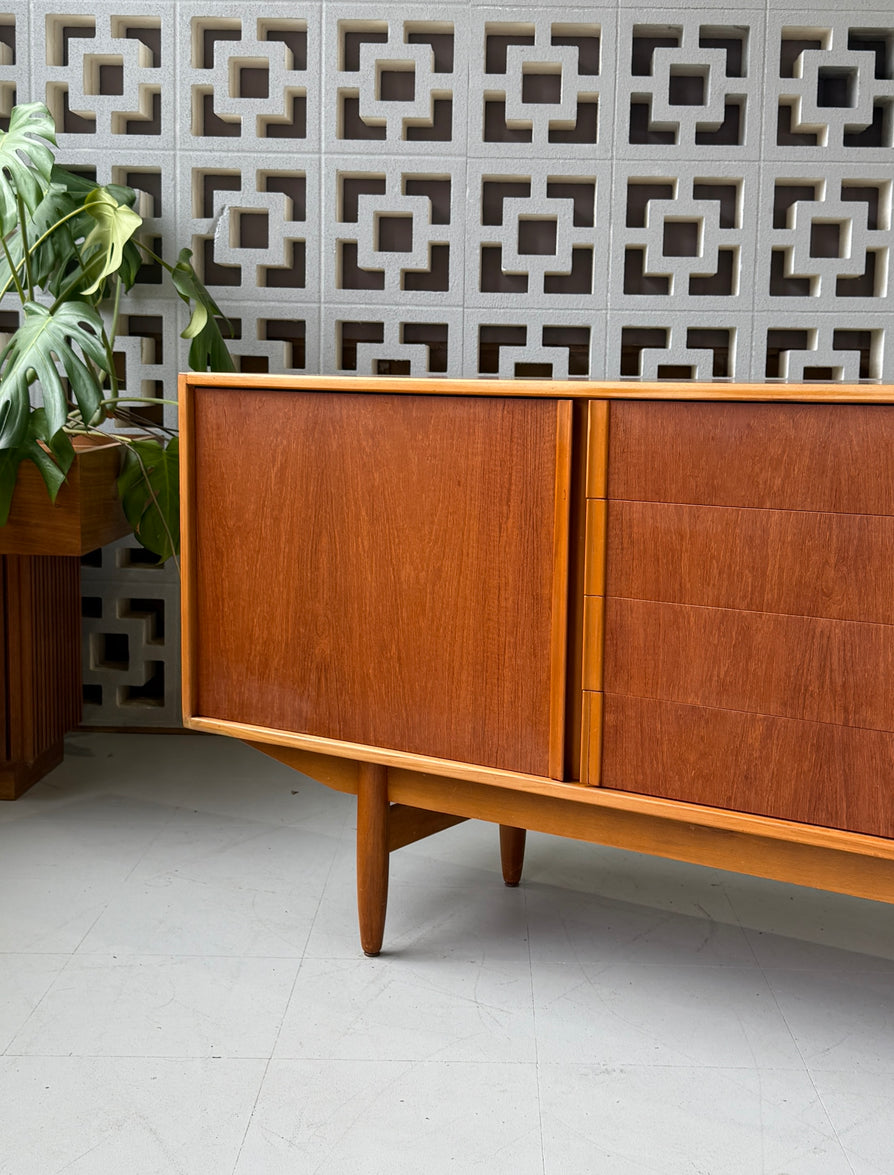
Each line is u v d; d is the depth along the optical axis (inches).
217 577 57.1
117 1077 46.9
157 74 88.8
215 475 56.2
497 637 50.2
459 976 56.2
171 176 90.0
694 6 85.2
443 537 50.9
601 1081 47.1
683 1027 51.7
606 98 86.6
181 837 74.7
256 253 90.1
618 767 48.4
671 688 46.7
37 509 72.1
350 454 52.6
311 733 55.8
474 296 89.5
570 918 63.5
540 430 47.8
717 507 44.8
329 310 90.7
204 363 85.2
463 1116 44.5
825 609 43.0
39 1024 50.9
